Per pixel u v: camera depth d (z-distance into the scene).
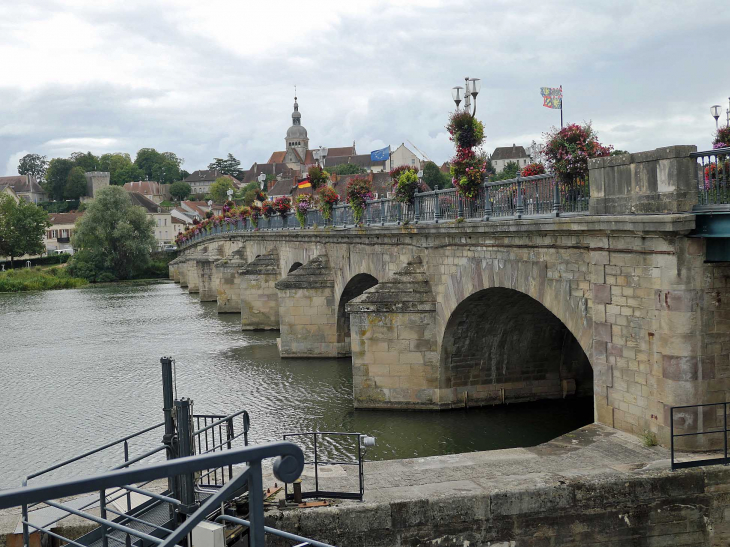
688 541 13.48
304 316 40.47
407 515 12.88
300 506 12.91
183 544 12.23
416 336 26.53
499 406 26.98
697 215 13.98
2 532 12.24
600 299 16.47
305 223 45.94
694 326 14.33
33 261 137.75
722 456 14.23
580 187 17.30
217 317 63.75
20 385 35.66
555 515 13.19
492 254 21.58
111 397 32.44
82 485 3.67
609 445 15.28
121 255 122.56
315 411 27.78
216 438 24.55
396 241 28.64
